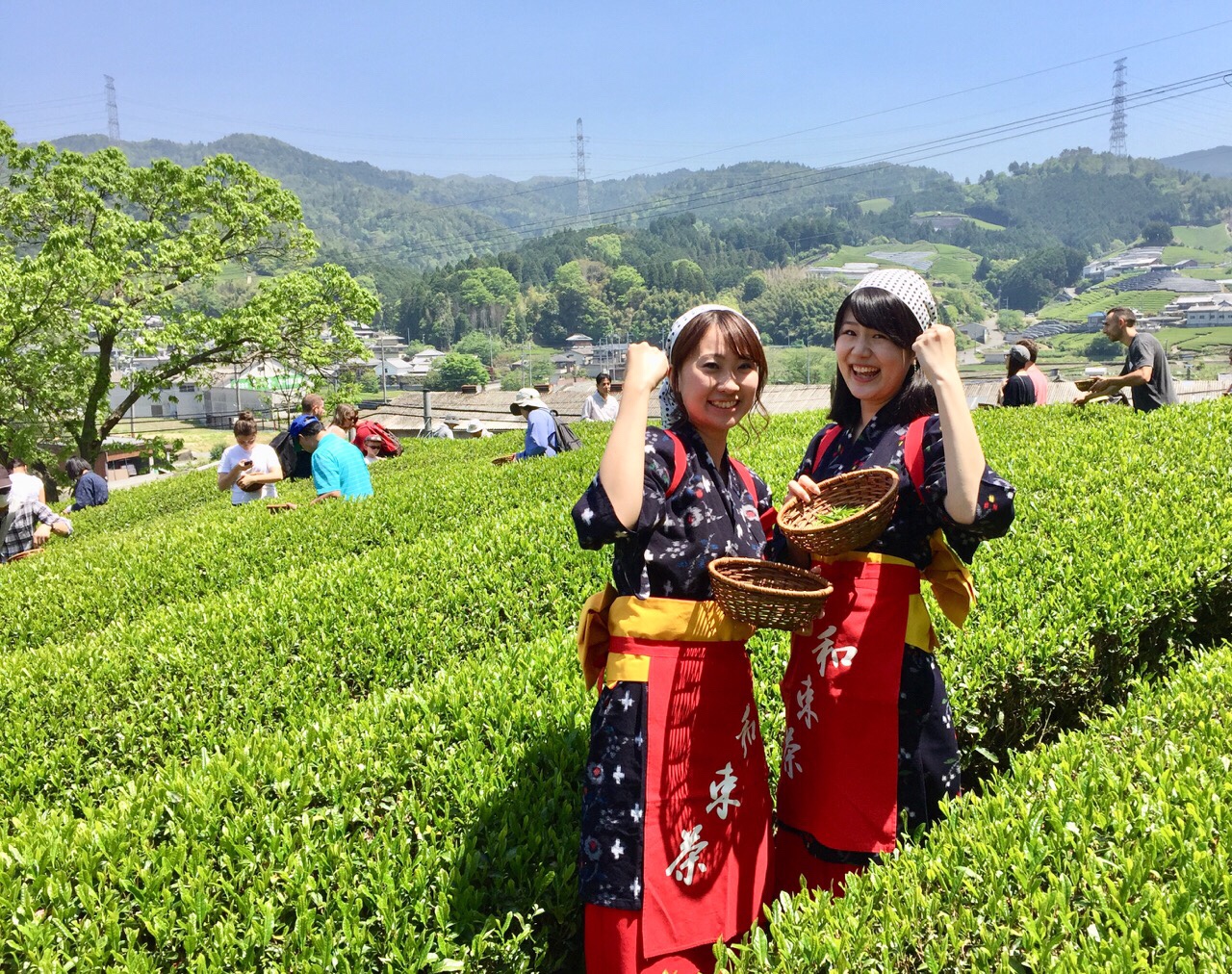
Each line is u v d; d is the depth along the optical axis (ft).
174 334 97.71
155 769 15.49
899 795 9.64
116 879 9.78
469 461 49.16
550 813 11.21
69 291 88.99
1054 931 7.84
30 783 15.34
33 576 30.48
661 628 9.12
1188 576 16.15
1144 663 15.90
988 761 13.97
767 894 9.87
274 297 102.63
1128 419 31.01
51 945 9.05
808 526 9.39
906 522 9.65
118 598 27.66
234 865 10.28
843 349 10.19
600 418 63.26
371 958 9.32
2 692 18.26
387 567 23.43
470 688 14.39
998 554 17.98
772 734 12.95
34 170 96.02
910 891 8.53
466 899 9.84
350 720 13.88
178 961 9.21
